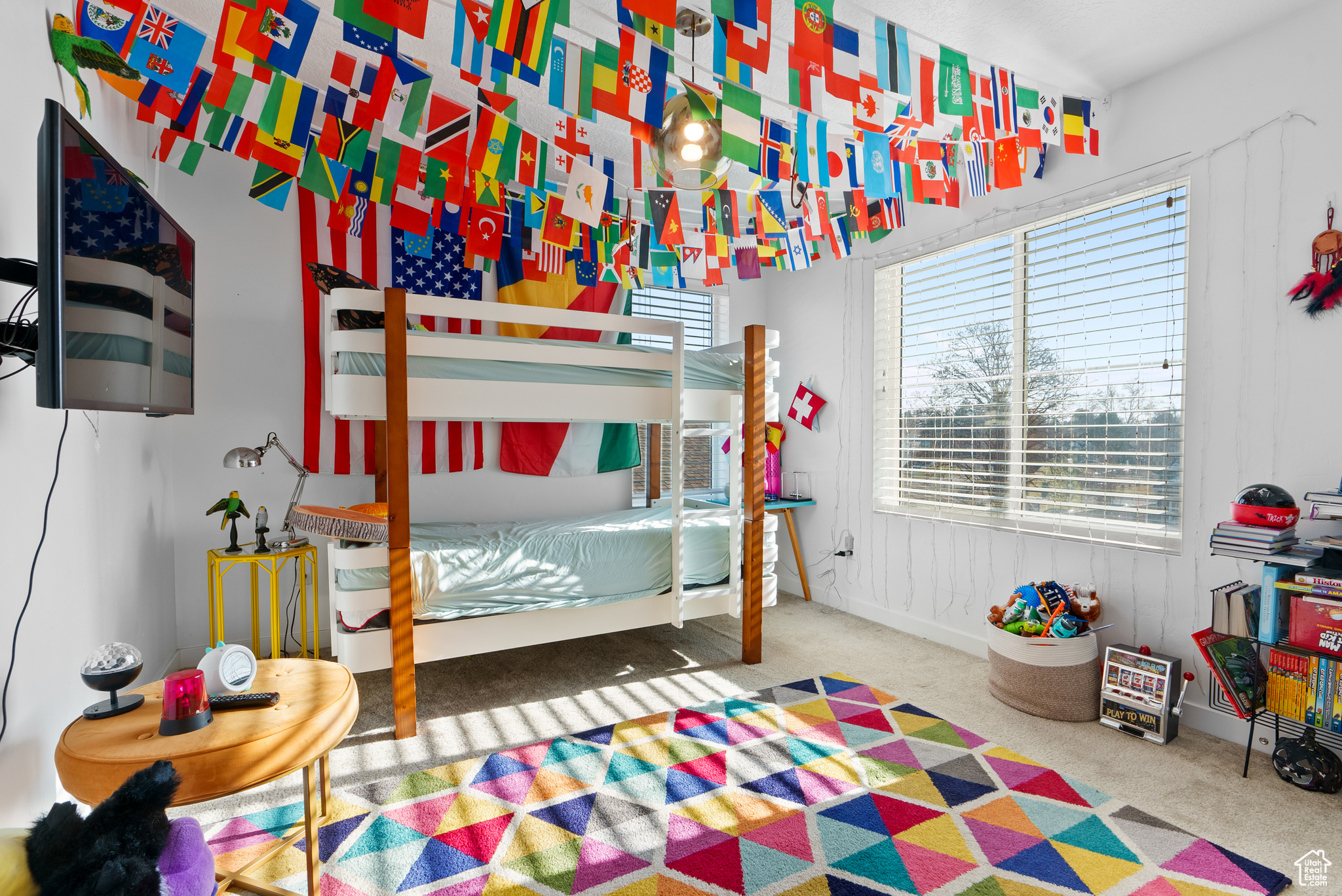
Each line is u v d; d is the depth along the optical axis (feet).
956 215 10.57
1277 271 7.01
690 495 14.57
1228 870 5.18
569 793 6.32
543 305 12.10
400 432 7.36
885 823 5.83
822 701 8.51
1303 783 6.36
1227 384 7.47
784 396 14.40
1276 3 6.68
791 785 6.48
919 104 5.84
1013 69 7.89
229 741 4.04
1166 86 7.93
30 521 4.72
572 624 8.80
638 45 5.19
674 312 14.11
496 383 8.03
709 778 6.60
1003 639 8.46
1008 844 5.53
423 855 5.38
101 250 4.33
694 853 5.42
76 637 5.59
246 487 10.04
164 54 5.32
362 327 8.89
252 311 10.05
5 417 4.36
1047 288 9.38
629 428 12.95
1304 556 6.33
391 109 7.27
